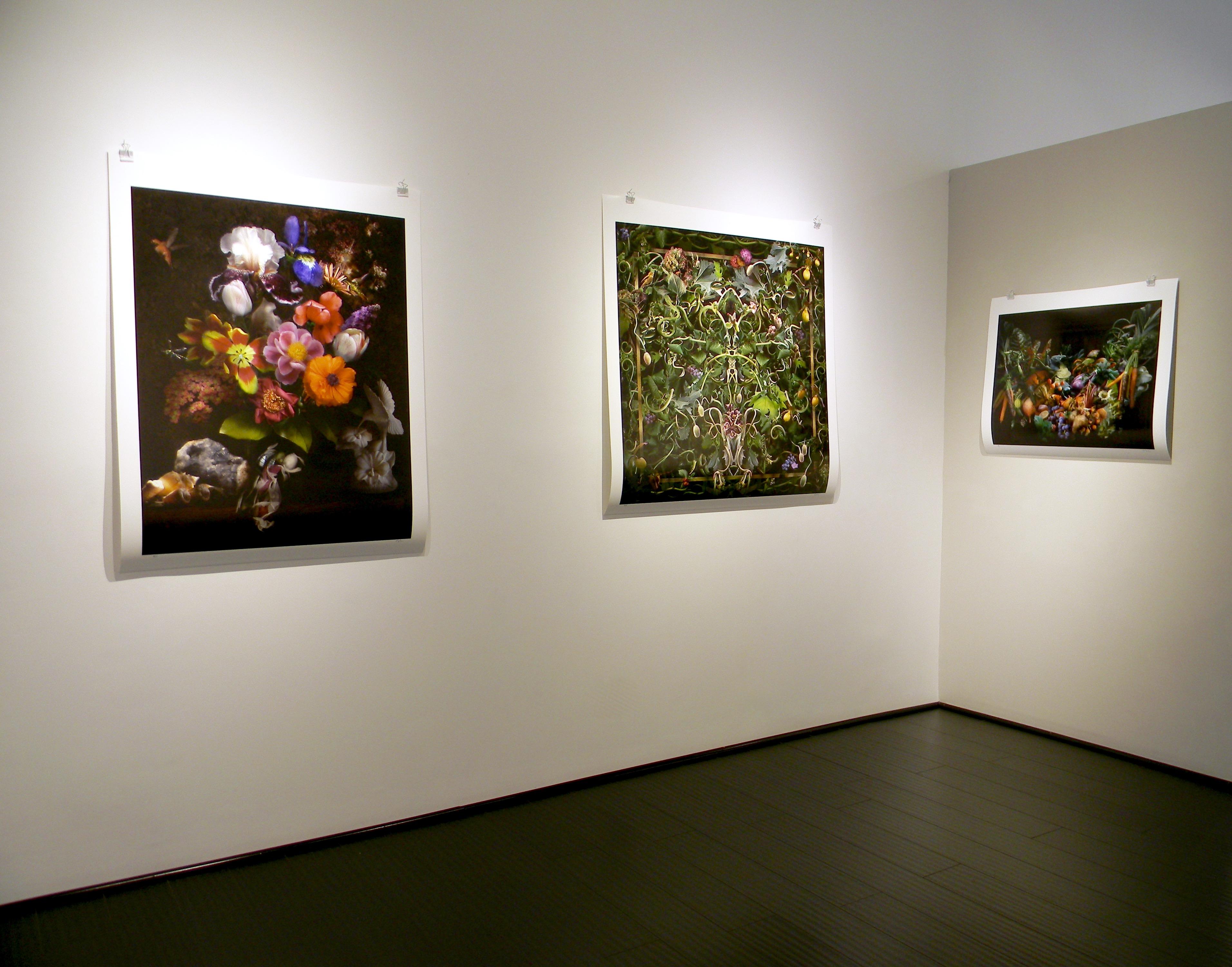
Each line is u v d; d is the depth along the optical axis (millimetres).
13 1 3311
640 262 4711
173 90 3596
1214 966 3117
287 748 3941
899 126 5660
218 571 3773
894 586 5816
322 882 3689
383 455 4035
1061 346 5293
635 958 3156
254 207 3732
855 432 5578
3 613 3406
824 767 4965
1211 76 7324
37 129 3377
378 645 4125
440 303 4207
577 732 4688
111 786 3613
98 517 3551
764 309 5117
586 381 4633
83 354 3498
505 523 4426
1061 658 5383
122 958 3160
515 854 3941
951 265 5898
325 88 3896
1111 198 5059
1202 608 4758
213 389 3684
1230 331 4625
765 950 3209
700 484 4945
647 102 4734
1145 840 4078
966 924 3379
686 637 5020
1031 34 6246
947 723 5734
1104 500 5145
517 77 4352
